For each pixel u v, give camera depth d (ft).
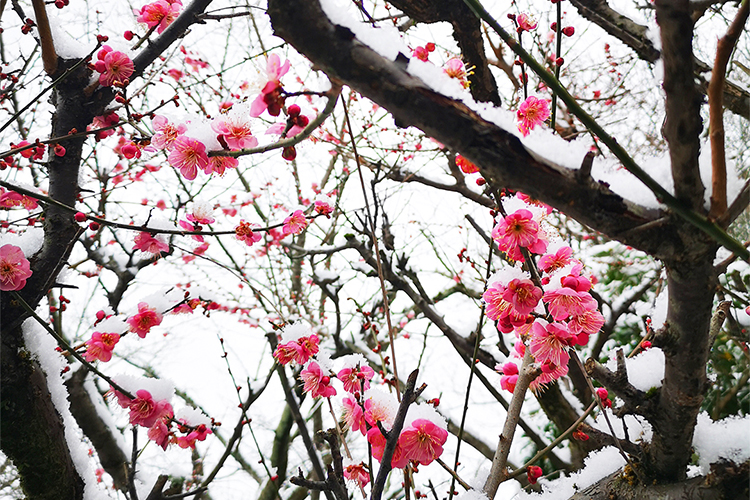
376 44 2.38
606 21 3.19
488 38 4.49
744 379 4.08
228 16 3.24
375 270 4.30
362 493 2.79
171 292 3.35
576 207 2.44
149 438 3.20
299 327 3.15
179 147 2.85
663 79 2.35
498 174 2.43
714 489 2.63
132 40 3.40
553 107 2.81
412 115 2.39
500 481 2.84
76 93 3.22
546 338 2.67
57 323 4.05
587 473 2.90
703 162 2.48
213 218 3.32
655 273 4.85
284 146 2.49
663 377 2.67
